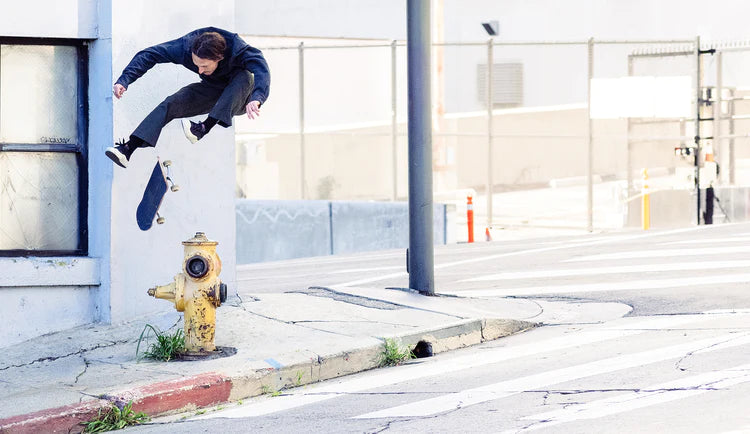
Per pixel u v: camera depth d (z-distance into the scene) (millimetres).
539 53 42062
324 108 38844
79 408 9703
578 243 22188
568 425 8547
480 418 9000
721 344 11430
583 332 12953
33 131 12328
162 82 12516
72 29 12180
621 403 9156
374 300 14031
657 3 39500
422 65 14062
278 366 10906
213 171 12992
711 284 15797
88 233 12477
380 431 8805
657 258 18859
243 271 22328
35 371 11039
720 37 38375
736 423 8234
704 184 26766
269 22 38531
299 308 13516
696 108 26422
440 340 12516
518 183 44156
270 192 37812
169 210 12656
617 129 44531
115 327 12219
